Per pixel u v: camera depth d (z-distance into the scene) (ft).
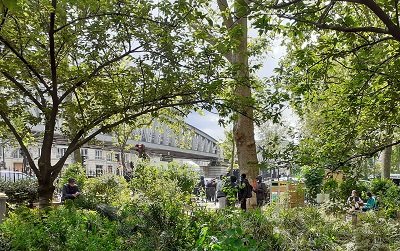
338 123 25.63
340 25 20.70
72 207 24.02
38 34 27.66
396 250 26.07
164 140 130.11
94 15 27.61
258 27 18.63
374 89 24.71
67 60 31.48
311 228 26.53
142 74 30.63
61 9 25.98
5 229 19.34
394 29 17.34
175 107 33.60
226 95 31.48
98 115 31.65
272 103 28.40
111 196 42.75
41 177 29.66
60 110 32.94
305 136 26.94
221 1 35.37
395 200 44.45
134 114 33.55
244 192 40.73
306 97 26.84
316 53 24.58
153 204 20.62
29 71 29.60
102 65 30.48
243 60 44.57
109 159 115.65
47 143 29.96
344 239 27.91
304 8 20.07
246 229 21.18
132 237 19.08
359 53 24.50
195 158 156.25
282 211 29.25
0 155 91.50
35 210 27.48
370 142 25.48
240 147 48.70
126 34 29.45
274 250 22.11
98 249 17.29
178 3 28.17
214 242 17.04
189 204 27.25
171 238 18.43
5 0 11.39
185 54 29.73
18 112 30.17
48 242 17.81
